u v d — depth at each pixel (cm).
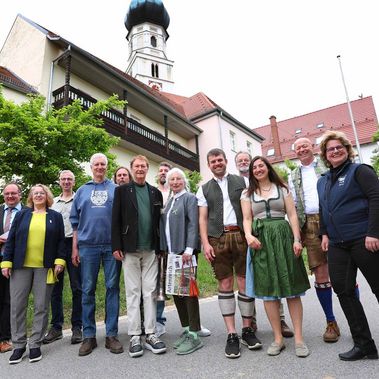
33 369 325
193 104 2669
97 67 1531
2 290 419
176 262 360
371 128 3716
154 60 3641
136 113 1950
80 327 420
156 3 3762
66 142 820
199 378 273
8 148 747
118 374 295
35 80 1435
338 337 345
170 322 488
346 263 299
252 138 2897
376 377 246
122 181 474
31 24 1538
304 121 4325
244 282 351
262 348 333
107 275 388
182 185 392
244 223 342
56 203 499
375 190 281
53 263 389
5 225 439
